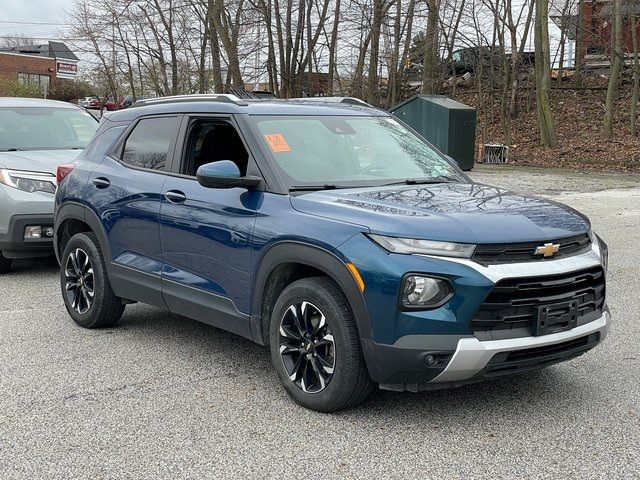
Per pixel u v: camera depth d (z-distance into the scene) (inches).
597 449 145.2
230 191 184.9
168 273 201.0
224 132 198.4
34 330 236.2
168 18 1480.1
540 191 637.3
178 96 221.0
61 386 183.6
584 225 164.6
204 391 179.5
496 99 1309.1
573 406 167.9
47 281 315.6
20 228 311.0
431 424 157.8
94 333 232.7
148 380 187.8
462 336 143.3
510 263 146.9
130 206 213.3
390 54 1098.1
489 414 163.3
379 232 150.2
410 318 144.3
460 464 139.0
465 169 834.8
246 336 181.5
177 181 202.1
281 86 1193.4
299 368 167.3
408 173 197.0
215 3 1061.8
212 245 185.6
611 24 1091.9
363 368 154.9
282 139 187.9
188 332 233.9
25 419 162.7
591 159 930.1
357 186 181.9
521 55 1267.2
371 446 147.1
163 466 139.3
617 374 189.8
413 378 147.1
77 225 246.2
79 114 396.2
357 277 149.5
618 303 268.1
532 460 140.5
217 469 137.9
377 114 222.8
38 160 327.9
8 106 376.8
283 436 152.1
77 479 134.6
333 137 197.9
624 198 588.4
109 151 233.1
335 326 155.5
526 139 1115.9
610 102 1015.0
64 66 2997.0
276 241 166.7
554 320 150.8
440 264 143.9
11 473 137.1
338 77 1173.1
